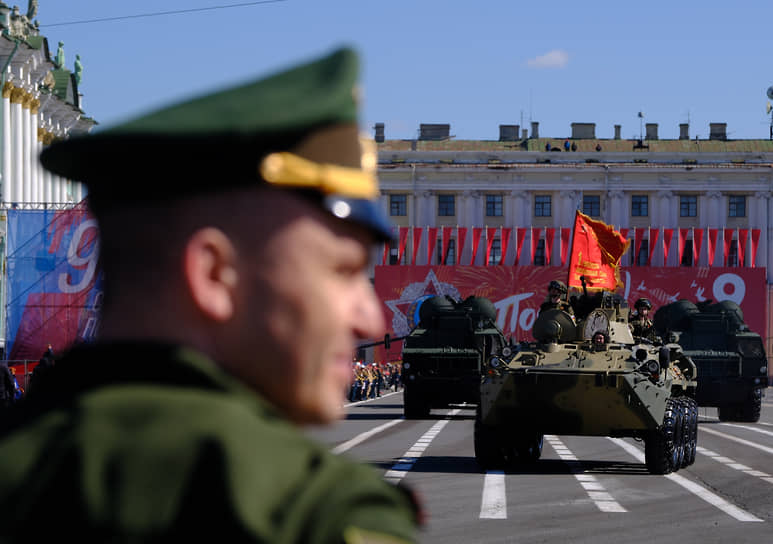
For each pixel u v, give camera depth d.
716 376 37.25
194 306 1.39
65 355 1.41
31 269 37.69
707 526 12.38
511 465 19.78
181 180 1.36
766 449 24.20
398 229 87.56
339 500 1.29
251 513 1.27
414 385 36.34
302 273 1.40
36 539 1.27
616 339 20.38
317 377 1.42
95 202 1.41
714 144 94.25
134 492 1.27
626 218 88.56
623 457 21.77
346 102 1.37
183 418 1.32
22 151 47.12
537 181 88.56
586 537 11.49
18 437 1.34
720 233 86.25
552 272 83.38
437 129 95.94
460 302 38.03
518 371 18.39
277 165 1.36
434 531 11.78
